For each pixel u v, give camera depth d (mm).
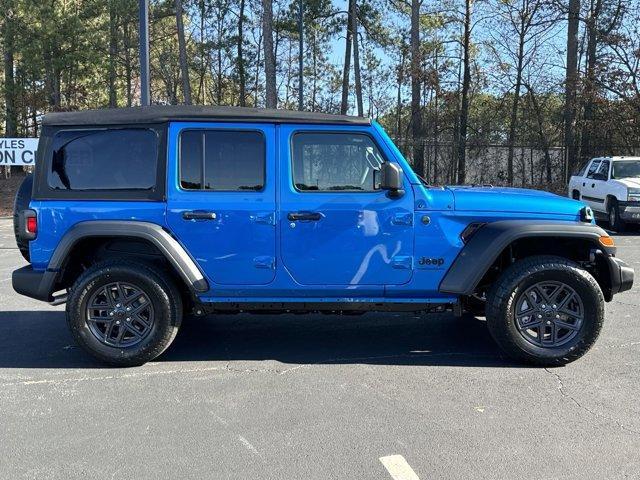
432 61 24531
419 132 24469
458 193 4910
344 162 4828
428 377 4645
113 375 4719
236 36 33500
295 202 4770
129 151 4816
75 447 3508
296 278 4832
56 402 4176
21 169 28484
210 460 3344
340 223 4777
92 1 26250
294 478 3148
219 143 4785
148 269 4828
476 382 4527
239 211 4746
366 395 4281
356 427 3754
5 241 12656
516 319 4801
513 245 5066
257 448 3482
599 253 5000
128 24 29297
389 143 4816
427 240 4816
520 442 3545
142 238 4719
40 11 23969
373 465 3279
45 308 6969
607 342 5500
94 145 4828
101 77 28188
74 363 5016
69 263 5031
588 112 21281
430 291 4883
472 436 3623
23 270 4902
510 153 20875
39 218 4801
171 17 35406
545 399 4188
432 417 3896
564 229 4715
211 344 5555
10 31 24250
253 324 6262
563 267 4734
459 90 24625
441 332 5934
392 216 4785
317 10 30844
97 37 26094
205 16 33125
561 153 21188
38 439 3609
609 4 21875
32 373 4773
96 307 4848
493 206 4867
